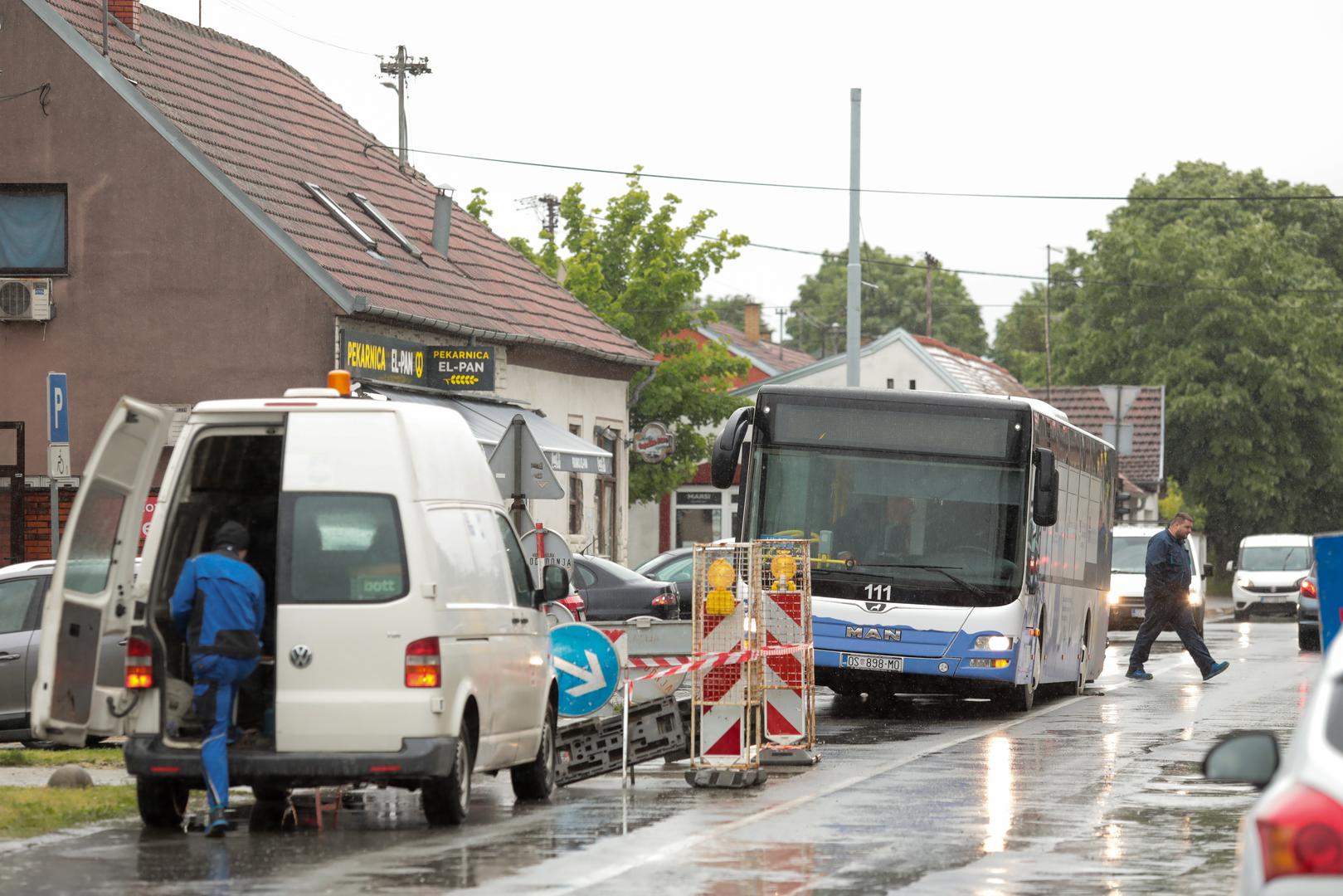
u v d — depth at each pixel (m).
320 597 30.67
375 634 30.59
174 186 75.31
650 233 130.38
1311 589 93.50
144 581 31.48
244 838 30.50
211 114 83.00
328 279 74.31
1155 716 54.84
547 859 27.81
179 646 31.75
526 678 35.28
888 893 24.83
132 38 83.56
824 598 54.38
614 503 108.50
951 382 186.62
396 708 30.50
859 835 30.30
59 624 30.56
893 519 54.50
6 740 47.81
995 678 53.56
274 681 30.77
